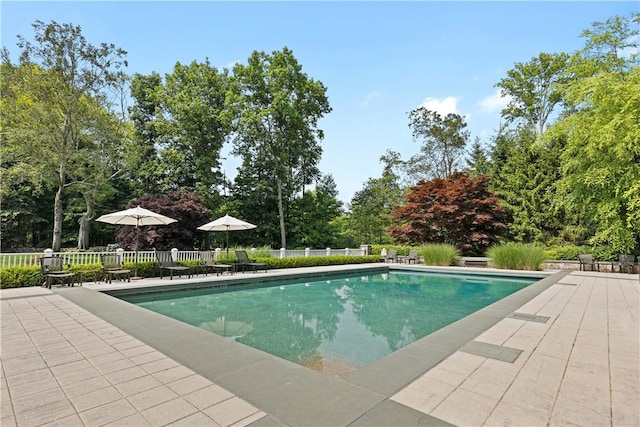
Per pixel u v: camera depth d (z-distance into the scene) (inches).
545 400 95.7
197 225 722.8
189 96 871.1
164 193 858.8
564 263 589.0
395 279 522.3
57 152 615.5
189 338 161.2
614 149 363.9
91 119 642.8
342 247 1046.4
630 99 338.3
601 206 427.5
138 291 339.0
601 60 457.4
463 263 649.6
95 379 111.9
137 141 873.5
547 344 150.2
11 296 279.4
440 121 1104.8
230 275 460.1
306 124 956.6
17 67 555.8
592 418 85.3
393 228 800.3
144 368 121.9
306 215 1012.5
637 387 104.5
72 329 178.4
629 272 504.7
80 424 83.3
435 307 306.0
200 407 91.8
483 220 701.3
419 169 1142.3
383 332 220.7
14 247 906.7
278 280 464.4
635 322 192.7
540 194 739.4
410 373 116.0
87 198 724.7
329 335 213.0
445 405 92.6
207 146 911.7
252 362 128.0
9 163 703.1
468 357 132.5
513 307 236.1
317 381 109.7
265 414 87.7
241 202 954.1
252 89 902.4
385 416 86.4
